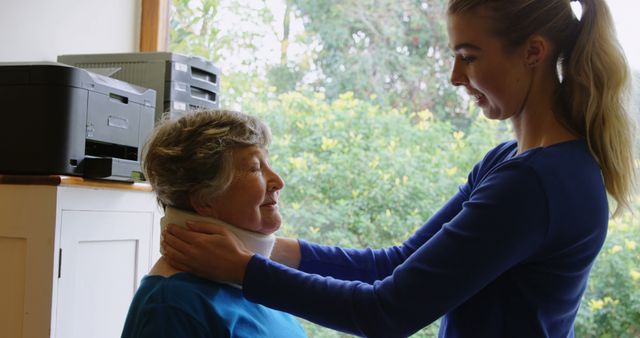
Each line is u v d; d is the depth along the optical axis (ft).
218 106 8.41
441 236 3.40
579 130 3.54
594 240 3.46
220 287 3.71
